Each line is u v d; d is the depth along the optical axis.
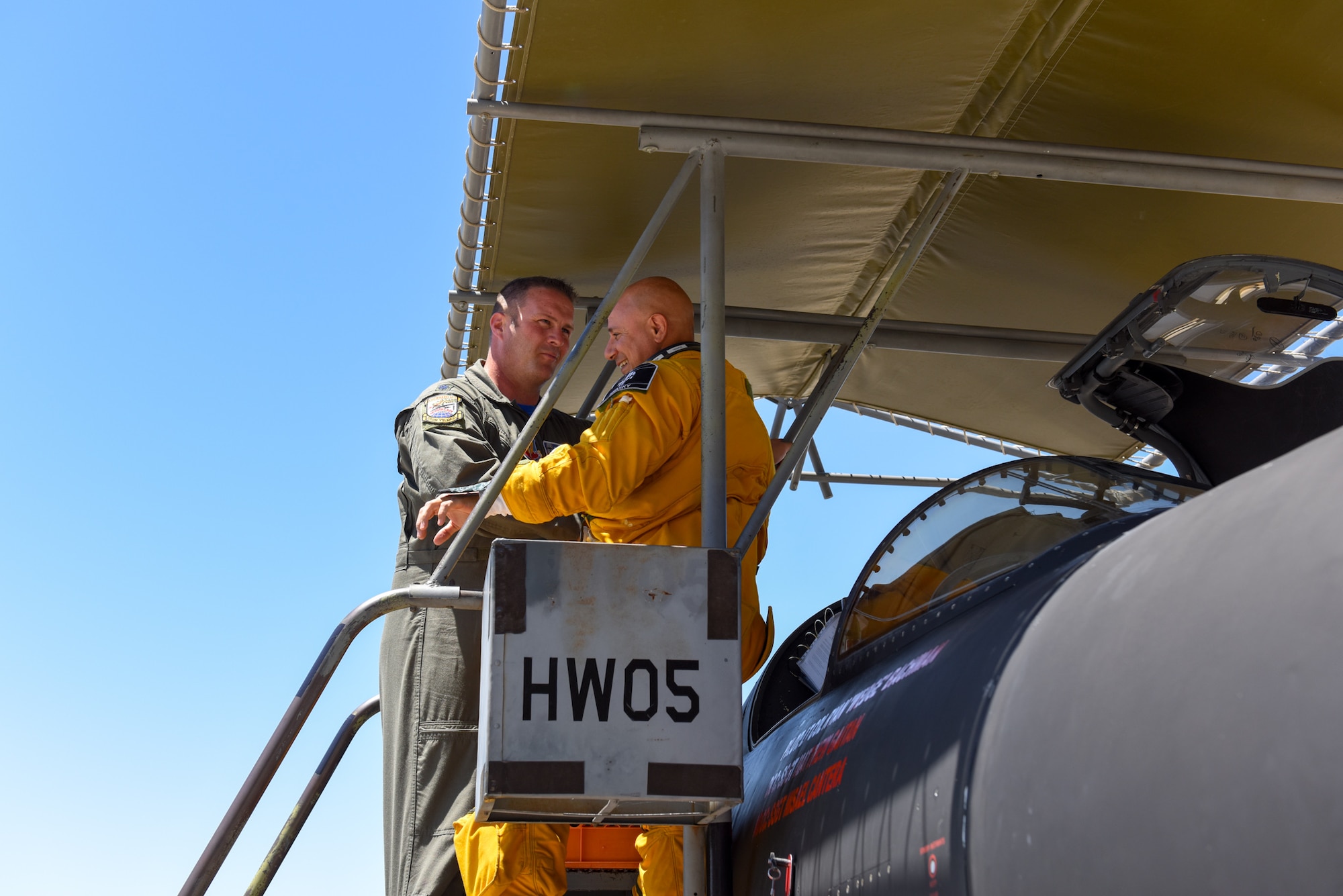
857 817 1.90
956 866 1.43
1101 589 1.43
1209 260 3.19
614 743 2.19
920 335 5.19
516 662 2.22
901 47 3.63
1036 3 3.57
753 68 3.58
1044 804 1.26
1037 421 6.27
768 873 2.36
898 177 4.49
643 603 2.28
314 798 3.91
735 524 3.24
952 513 2.77
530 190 4.11
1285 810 0.96
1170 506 2.26
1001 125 4.17
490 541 3.96
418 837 3.60
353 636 3.03
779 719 4.19
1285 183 3.62
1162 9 3.59
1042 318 5.46
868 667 2.63
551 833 3.04
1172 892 1.04
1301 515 1.15
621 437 2.96
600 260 4.66
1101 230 4.72
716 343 2.90
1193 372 3.63
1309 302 3.37
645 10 3.22
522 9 3.20
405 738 3.74
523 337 4.48
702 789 2.18
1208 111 4.06
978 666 1.71
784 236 4.77
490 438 4.23
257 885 3.76
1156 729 1.13
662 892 2.94
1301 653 1.01
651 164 4.00
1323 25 3.59
